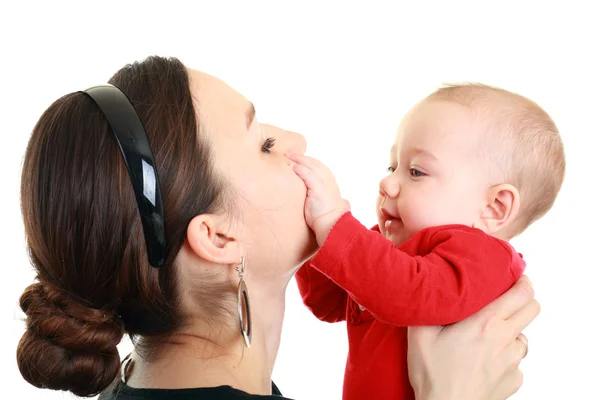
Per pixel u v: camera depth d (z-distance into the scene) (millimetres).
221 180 1119
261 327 1247
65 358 1064
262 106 3330
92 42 3260
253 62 3371
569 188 3115
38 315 1086
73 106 1082
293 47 3352
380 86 3303
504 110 1476
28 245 1124
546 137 1497
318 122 3324
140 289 1075
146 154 1032
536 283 3123
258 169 1174
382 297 1246
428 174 1439
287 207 1210
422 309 1244
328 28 3342
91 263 1051
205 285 1140
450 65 3270
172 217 1072
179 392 1064
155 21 3352
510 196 1429
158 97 1094
